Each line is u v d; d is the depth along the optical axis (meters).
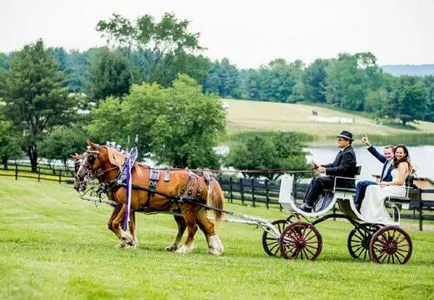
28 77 80.56
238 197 40.38
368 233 19.19
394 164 18.97
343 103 183.50
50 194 38.78
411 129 164.00
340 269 16.53
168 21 88.38
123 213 18.19
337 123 159.75
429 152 112.69
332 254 20.31
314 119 160.12
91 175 18.38
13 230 22.41
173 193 18.36
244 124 139.88
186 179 18.47
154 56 90.69
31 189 40.59
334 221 32.09
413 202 30.50
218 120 62.50
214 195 18.59
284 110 168.88
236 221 18.69
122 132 64.31
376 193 18.56
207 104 62.09
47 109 79.38
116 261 15.42
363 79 183.25
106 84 85.62
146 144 64.25
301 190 35.25
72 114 81.56
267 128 137.00
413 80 179.00
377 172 64.31
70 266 13.73
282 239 18.06
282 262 17.20
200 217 18.61
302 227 18.12
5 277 12.05
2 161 72.56
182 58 89.44
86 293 11.95
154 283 13.09
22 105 80.88
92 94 86.31
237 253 19.25
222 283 13.88
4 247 17.11
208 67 92.00
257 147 58.38
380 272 16.34
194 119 61.88
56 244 18.83
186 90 64.19
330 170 18.36
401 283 15.10
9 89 80.38
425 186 37.88
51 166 67.19
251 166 58.09
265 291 13.52
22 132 79.06
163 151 62.94
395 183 18.61
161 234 23.73
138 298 12.05
